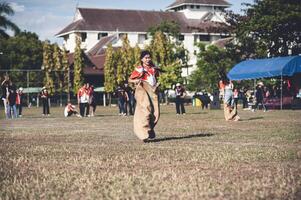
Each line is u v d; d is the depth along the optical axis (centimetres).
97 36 10419
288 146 1229
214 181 752
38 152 1176
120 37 10000
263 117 2777
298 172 823
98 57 8081
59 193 691
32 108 5738
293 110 3872
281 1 5094
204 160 985
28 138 1589
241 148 1188
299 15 4909
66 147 1279
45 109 3669
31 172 874
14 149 1249
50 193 691
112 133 1758
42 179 801
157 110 1404
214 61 6309
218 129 1875
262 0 5128
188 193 669
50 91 6825
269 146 1231
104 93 7094
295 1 5084
